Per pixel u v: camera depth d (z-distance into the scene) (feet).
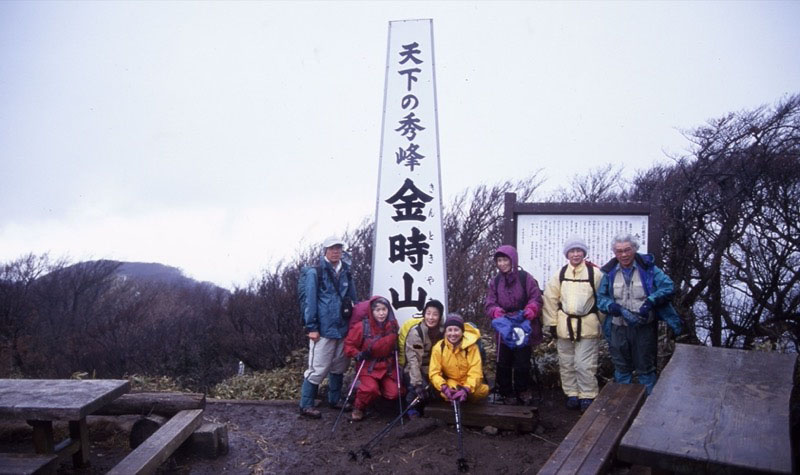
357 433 16.20
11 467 10.63
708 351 13.19
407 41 19.43
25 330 51.52
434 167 19.10
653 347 16.53
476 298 26.94
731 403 9.87
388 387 17.11
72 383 13.47
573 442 10.94
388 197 19.33
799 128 33.71
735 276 35.09
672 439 8.50
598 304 16.78
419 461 14.26
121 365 44.24
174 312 54.24
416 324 17.22
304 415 17.54
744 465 7.63
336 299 17.26
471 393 16.33
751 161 32.76
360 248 33.60
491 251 31.94
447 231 35.70
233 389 21.21
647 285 16.22
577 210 18.69
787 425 8.91
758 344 21.98
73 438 13.50
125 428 15.20
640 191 39.34
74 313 56.08
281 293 35.47
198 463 14.17
